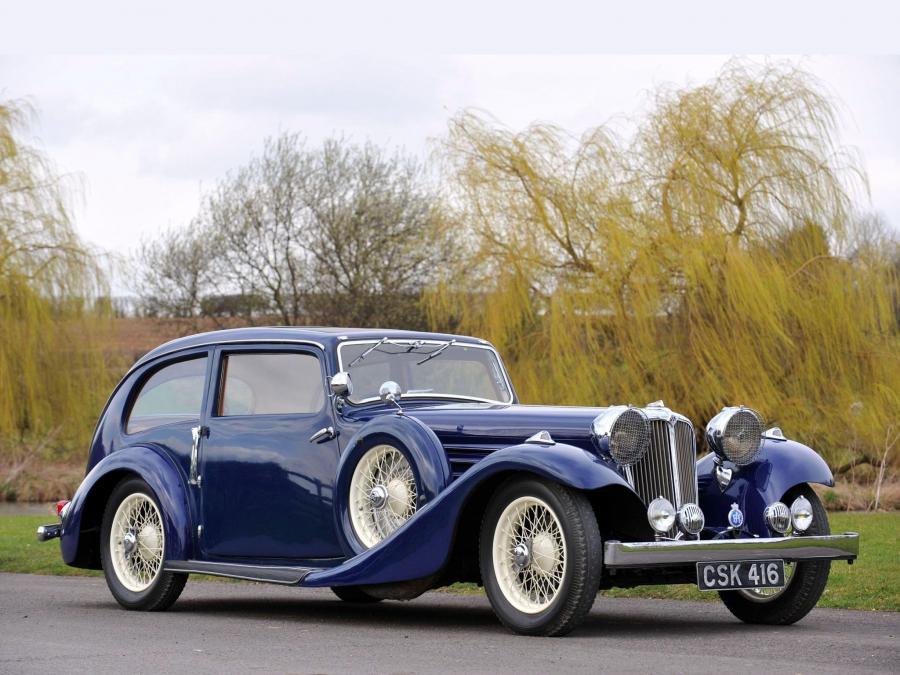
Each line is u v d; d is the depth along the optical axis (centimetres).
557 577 647
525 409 746
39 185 2783
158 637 666
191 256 4053
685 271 2142
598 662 552
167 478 832
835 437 2245
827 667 535
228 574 780
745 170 2217
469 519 699
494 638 645
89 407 2866
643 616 773
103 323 2873
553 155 2361
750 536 725
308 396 788
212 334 863
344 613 819
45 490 3005
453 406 792
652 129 2283
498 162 2353
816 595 711
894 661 557
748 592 743
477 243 2355
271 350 818
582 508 635
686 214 2209
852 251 2214
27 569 1236
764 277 2127
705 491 749
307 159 4066
